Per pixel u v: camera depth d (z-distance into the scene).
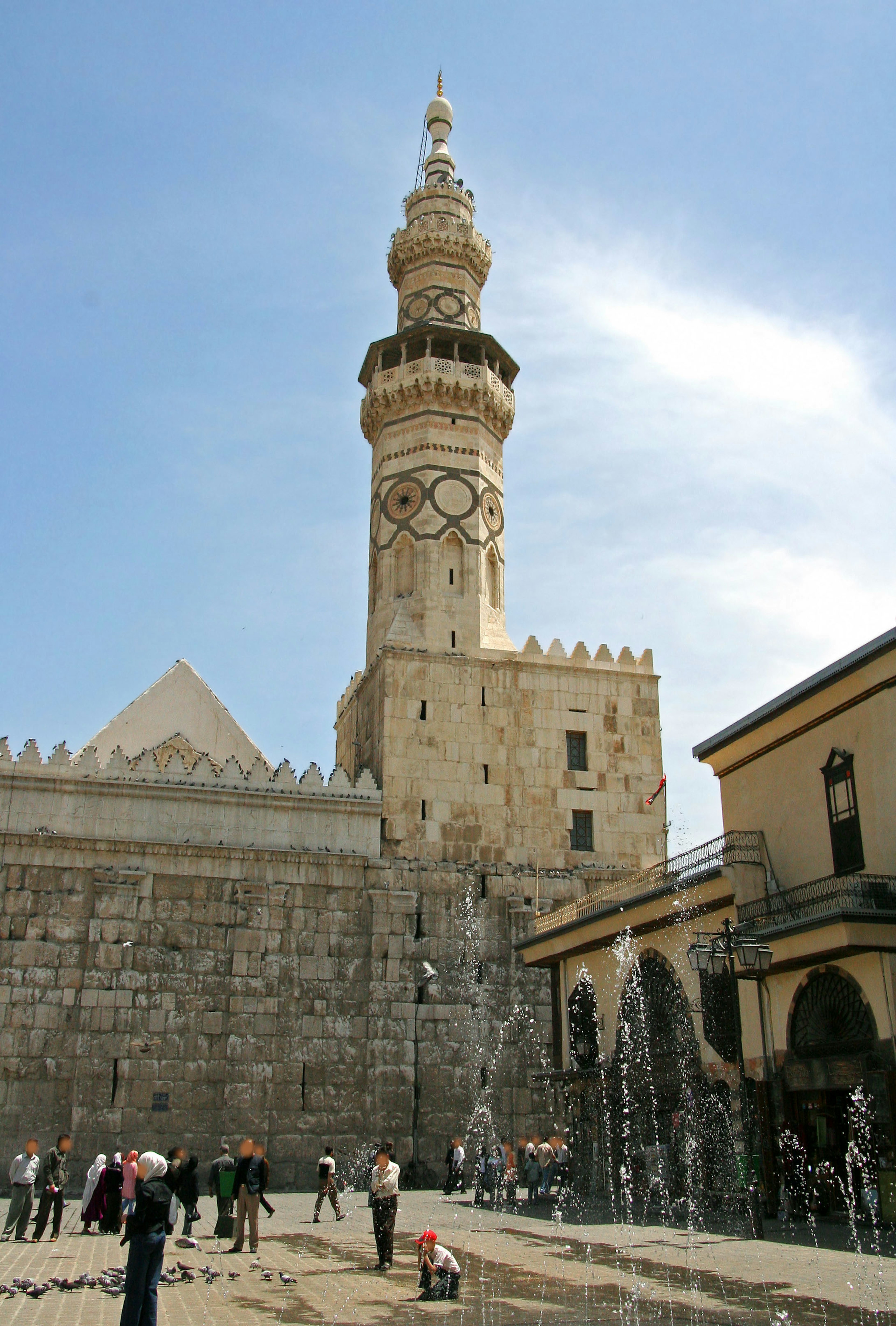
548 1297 16.20
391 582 50.94
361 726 50.62
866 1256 19.75
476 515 51.50
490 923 44.25
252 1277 18.50
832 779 28.42
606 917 33.94
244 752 47.59
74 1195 36.69
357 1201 34.41
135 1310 12.04
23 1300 16.48
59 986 39.25
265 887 42.19
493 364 55.88
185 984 40.31
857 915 23.41
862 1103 23.73
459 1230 25.12
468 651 48.44
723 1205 27.98
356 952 42.38
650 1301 15.73
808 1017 26.09
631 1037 33.16
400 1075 40.97
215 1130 38.91
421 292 56.47
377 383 53.94
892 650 26.20
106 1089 38.44
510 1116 41.53
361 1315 15.05
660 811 48.47
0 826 40.38
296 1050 40.56
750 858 30.27
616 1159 32.38
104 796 41.75
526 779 47.06
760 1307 15.13
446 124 61.72
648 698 50.09
